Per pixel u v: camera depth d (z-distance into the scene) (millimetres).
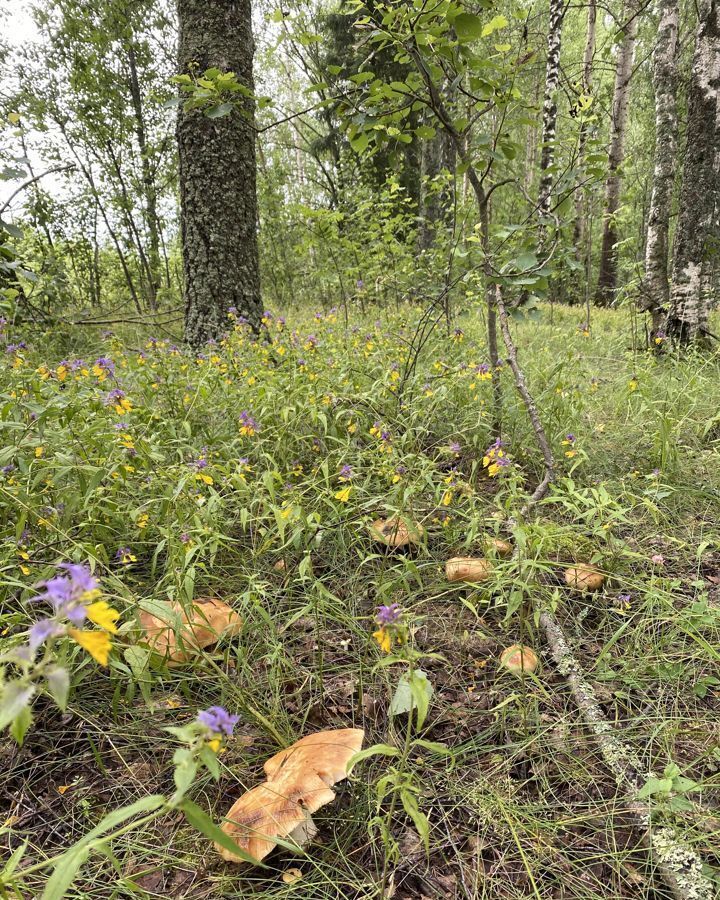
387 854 1354
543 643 2203
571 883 1423
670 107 6754
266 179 10133
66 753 1783
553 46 5930
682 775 1642
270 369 4066
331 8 15133
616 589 2432
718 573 2537
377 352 4465
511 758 1723
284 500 2381
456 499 2900
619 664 2082
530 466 3469
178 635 1662
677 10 6566
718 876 1357
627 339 6691
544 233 3320
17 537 2061
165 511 2316
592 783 1662
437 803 1619
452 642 2221
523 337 6887
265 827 1385
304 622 2336
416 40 2758
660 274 7102
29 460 2410
